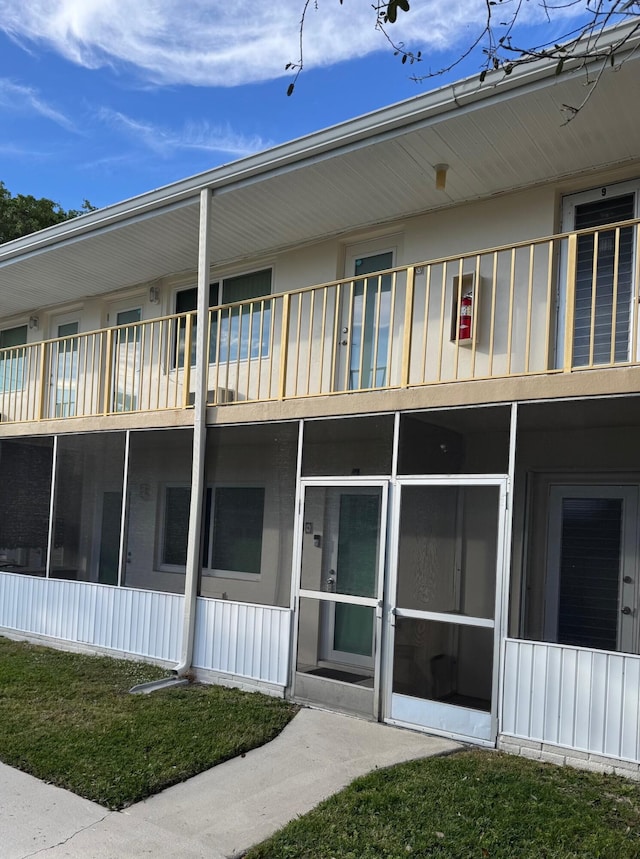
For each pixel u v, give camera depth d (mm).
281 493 7086
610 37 4812
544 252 6688
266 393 8641
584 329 6484
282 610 6426
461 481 5547
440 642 5484
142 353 8594
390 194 7121
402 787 4289
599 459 5906
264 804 4156
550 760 4809
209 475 7578
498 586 5211
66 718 5527
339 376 8016
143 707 5848
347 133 6160
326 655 6121
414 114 5773
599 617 5855
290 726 5539
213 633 6863
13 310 11930
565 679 4828
